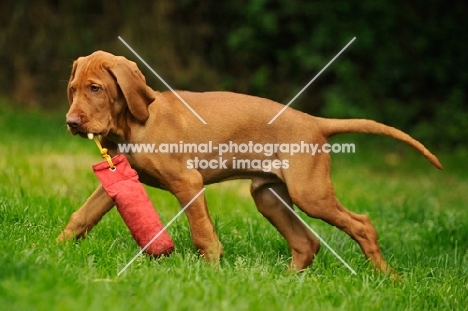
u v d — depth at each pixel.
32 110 20.53
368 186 15.12
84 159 14.34
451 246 10.00
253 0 20.91
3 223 8.20
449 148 20.05
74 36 21.38
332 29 20.88
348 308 6.48
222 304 5.93
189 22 21.72
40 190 10.88
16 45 21.36
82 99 7.45
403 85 21.06
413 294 7.35
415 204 12.81
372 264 8.11
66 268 6.48
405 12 21.09
